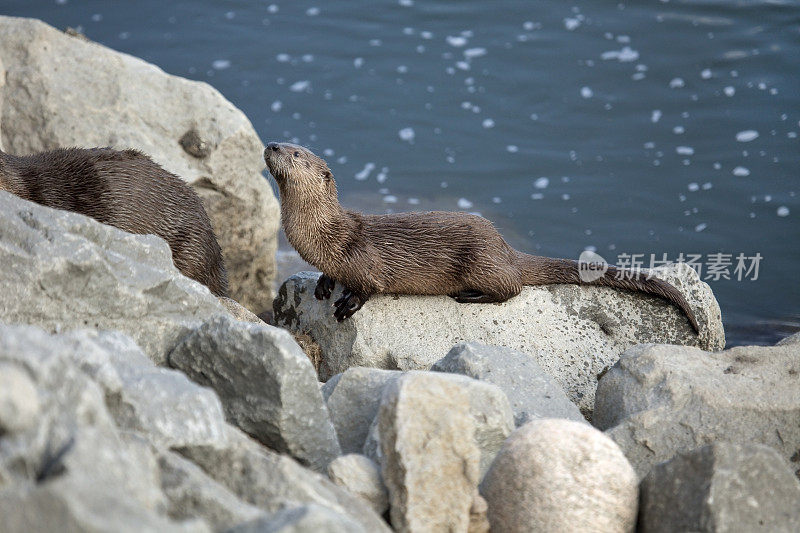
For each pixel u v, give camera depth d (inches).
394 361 980.6
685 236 1702.8
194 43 2242.9
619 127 1961.1
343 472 568.7
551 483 539.2
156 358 693.9
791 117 1946.4
